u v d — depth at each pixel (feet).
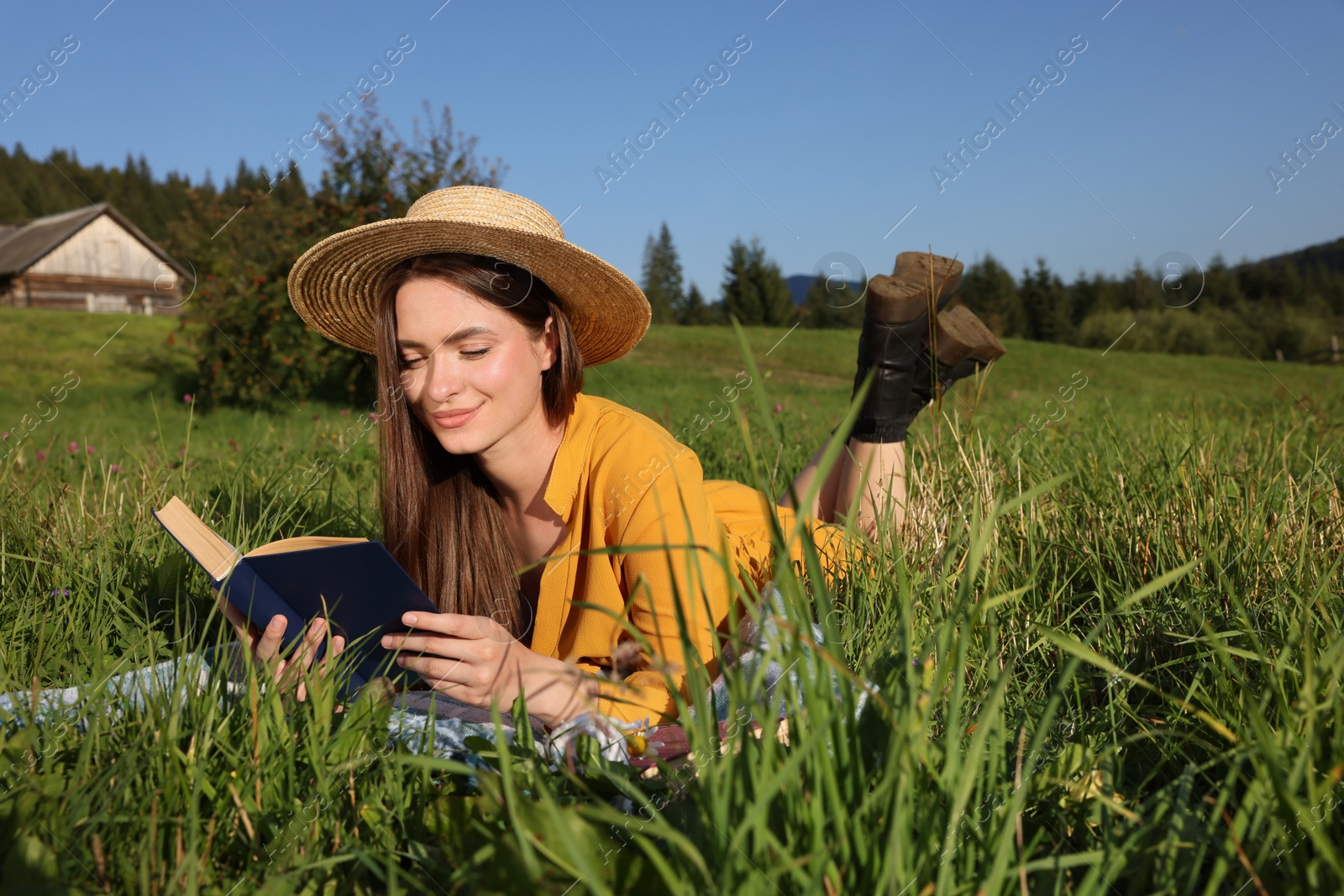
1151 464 9.60
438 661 5.30
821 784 3.02
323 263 7.21
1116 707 5.08
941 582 4.12
